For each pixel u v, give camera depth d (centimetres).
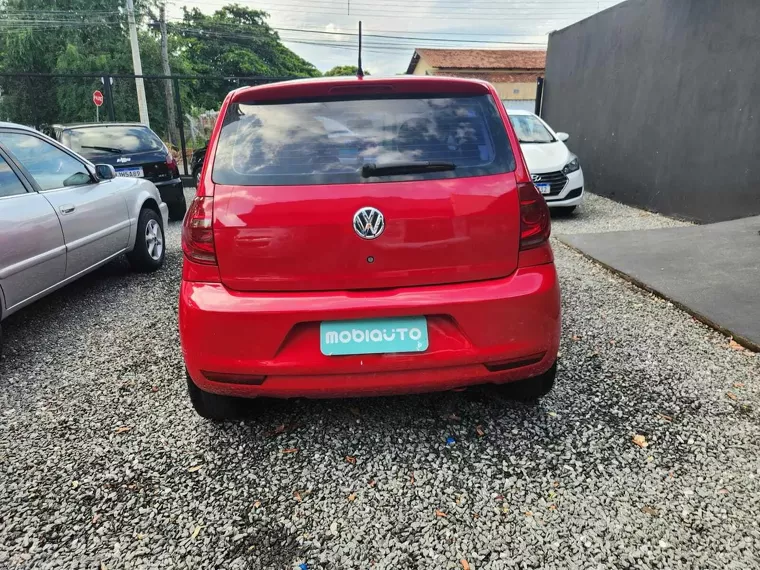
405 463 224
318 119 219
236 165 213
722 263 473
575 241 595
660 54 759
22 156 372
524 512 195
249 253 204
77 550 182
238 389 213
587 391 278
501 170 212
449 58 3356
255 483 215
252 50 3834
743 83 609
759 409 258
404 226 202
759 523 185
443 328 207
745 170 616
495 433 244
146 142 770
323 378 207
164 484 215
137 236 513
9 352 349
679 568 168
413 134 215
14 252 329
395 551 179
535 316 210
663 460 221
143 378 306
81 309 430
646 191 812
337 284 205
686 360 312
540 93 1229
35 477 220
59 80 2344
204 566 174
